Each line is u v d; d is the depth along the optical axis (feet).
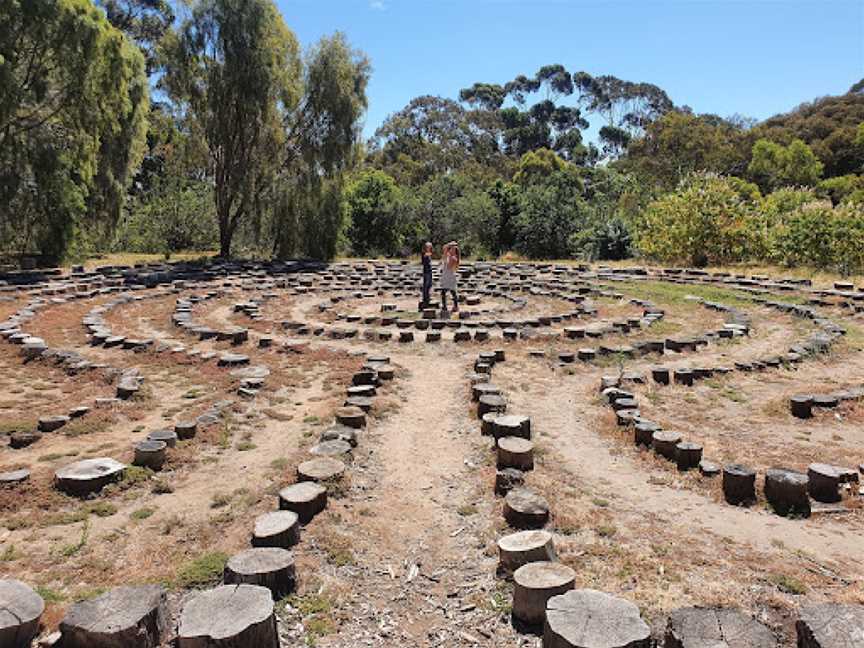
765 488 22.47
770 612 16.02
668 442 25.90
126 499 22.21
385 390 35.47
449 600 16.97
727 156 182.80
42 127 79.82
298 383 36.52
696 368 38.68
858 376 37.96
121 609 14.51
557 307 62.69
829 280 75.66
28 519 20.53
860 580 17.65
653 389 35.68
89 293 63.41
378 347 46.29
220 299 65.57
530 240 126.72
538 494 22.20
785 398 33.42
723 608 15.84
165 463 24.88
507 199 132.87
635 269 87.71
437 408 32.91
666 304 62.75
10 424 28.48
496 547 19.39
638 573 17.76
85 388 34.60
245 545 19.22
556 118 319.88
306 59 102.12
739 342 46.96
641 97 328.49
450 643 15.25
